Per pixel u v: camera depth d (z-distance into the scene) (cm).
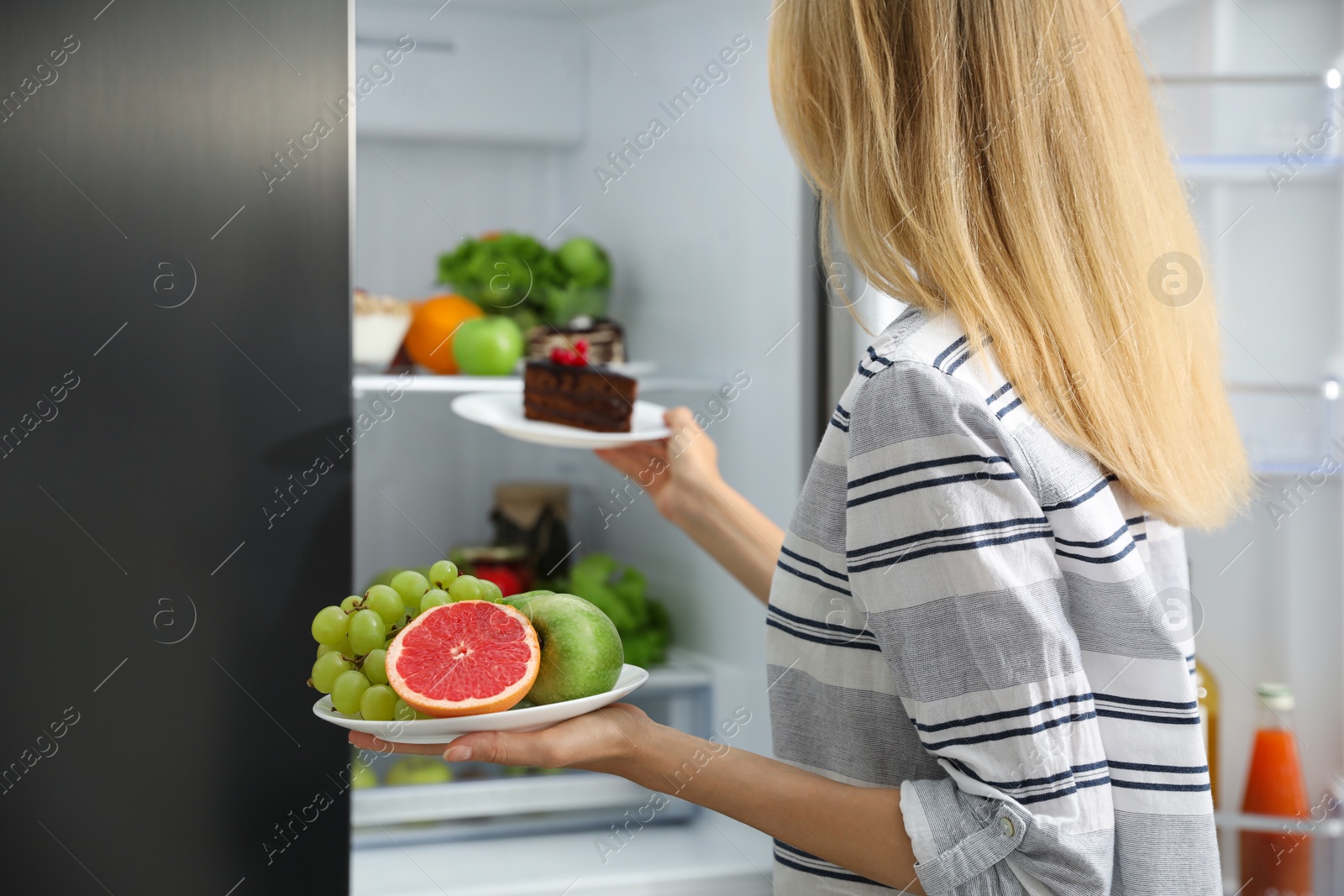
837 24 59
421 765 132
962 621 51
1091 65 58
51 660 64
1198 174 114
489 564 145
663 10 138
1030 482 53
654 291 145
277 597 68
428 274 150
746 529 101
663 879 122
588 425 113
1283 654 119
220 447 67
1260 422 117
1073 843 50
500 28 142
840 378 122
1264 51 117
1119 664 56
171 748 66
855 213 58
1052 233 55
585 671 56
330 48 67
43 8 63
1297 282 118
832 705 60
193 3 65
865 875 56
